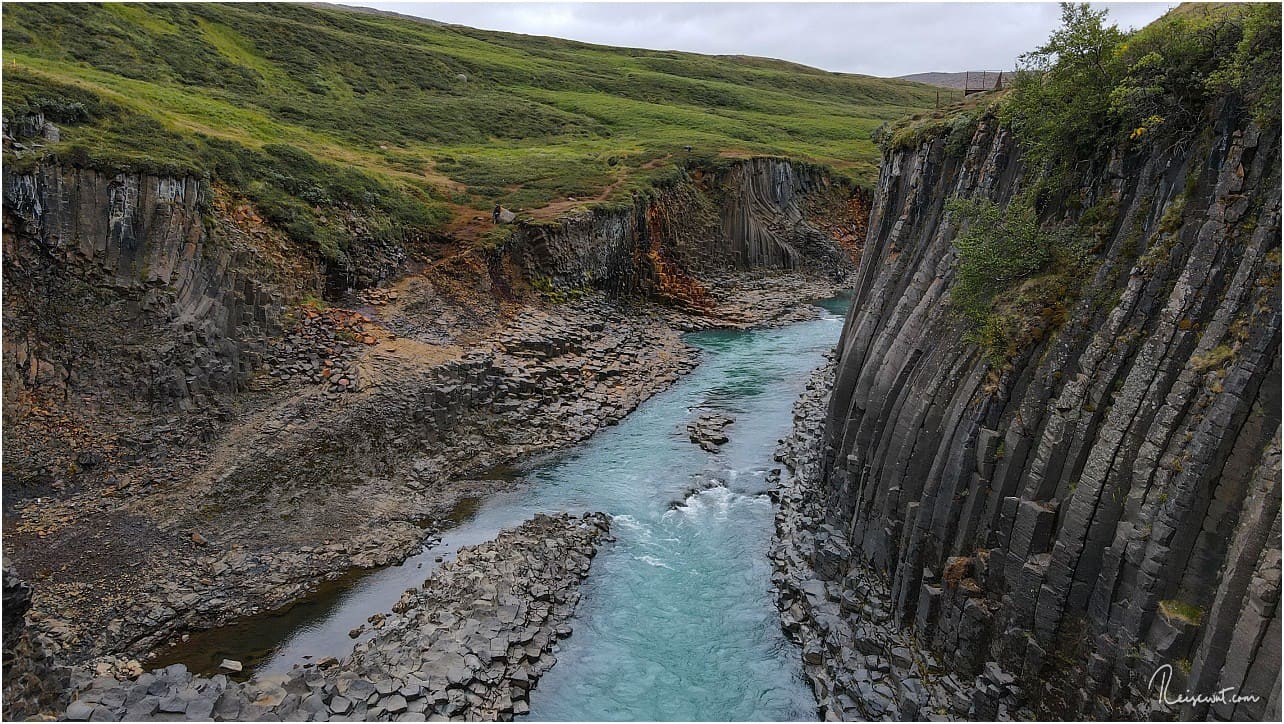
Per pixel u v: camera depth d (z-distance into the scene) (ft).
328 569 95.81
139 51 249.34
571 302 200.34
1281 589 46.26
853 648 75.31
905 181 121.49
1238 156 56.85
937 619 70.08
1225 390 52.21
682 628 84.94
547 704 73.61
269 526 102.01
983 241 76.89
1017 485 65.82
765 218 292.20
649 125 364.38
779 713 72.28
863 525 85.46
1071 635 59.16
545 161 264.11
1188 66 63.72
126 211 119.14
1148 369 57.77
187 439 109.91
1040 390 65.87
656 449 136.05
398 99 320.91
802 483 113.39
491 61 424.87
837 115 469.57
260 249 143.64
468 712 70.44
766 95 496.64
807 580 88.43
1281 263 51.42
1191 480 52.54
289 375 129.18
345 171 186.19
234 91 256.52
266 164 167.63
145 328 116.47
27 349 106.73
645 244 237.45
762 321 232.32
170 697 63.72
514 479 123.85
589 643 82.58
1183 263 59.67
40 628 78.74
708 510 112.06
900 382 86.99
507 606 84.94
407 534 104.32
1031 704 61.05
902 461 80.07
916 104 568.82
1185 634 51.62
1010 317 71.92
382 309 156.87
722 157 286.87
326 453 116.57
